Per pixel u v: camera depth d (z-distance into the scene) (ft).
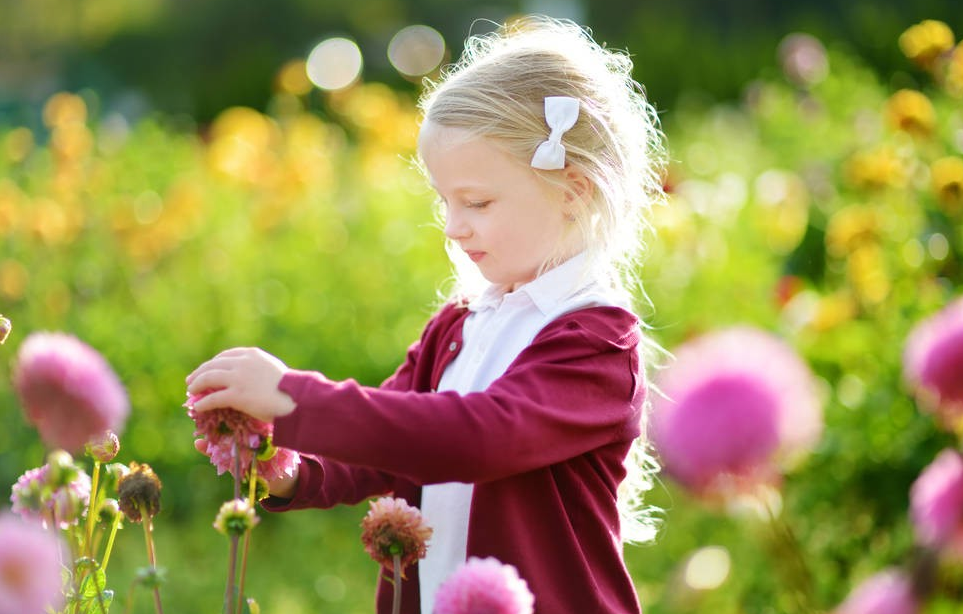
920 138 16.67
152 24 84.23
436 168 7.05
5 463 17.37
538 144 6.97
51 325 18.63
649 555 14.87
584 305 7.02
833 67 34.30
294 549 16.39
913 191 16.47
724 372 4.13
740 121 36.50
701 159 28.19
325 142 29.53
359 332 19.01
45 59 85.25
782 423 4.00
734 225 21.74
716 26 75.61
